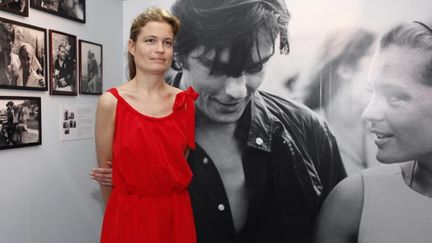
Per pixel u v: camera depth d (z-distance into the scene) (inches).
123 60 90.5
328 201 74.2
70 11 72.5
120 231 47.6
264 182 77.5
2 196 58.9
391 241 70.1
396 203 69.7
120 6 88.8
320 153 73.9
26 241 63.8
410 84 67.3
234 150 79.2
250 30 76.9
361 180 71.7
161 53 46.7
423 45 66.0
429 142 66.8
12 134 59.7
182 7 81.6
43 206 67.6
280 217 77.0
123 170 46.5
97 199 83.6
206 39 79.6
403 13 67.1
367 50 69.8
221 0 78.2
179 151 47.8
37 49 64.7
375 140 70.3
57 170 71.0
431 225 67.4
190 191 81.4
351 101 71.4
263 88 76.9
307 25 73.5
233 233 79.6
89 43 78.6
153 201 47.6
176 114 48.9
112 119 48.5
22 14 60.8
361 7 69.9
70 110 74.4
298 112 74.9
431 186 67.2
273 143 76.8
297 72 74.6
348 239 73.2
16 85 60.1
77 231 76.9
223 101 79.3
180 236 48.9
